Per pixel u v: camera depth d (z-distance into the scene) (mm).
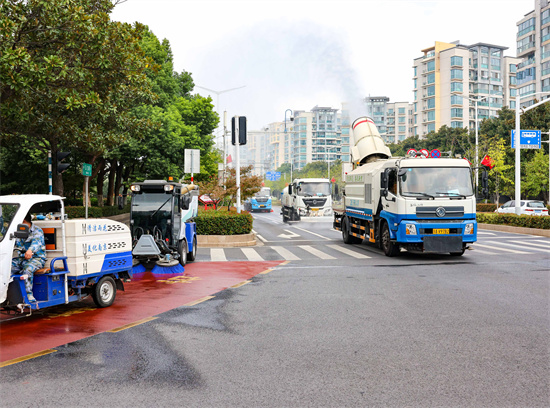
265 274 12094
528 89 74812
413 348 5898
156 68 15875
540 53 71500
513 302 8547
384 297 9070
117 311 8148
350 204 19219
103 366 5316
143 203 12492
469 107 91062
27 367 5301
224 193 24516
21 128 17781
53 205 7945
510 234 23609
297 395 4469
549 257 15008
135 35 15562
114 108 17578
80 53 13922
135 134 21156
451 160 14570
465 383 4742
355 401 4324
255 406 4230
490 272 12062
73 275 7691
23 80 11781
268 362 5414
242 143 20797
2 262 6836
